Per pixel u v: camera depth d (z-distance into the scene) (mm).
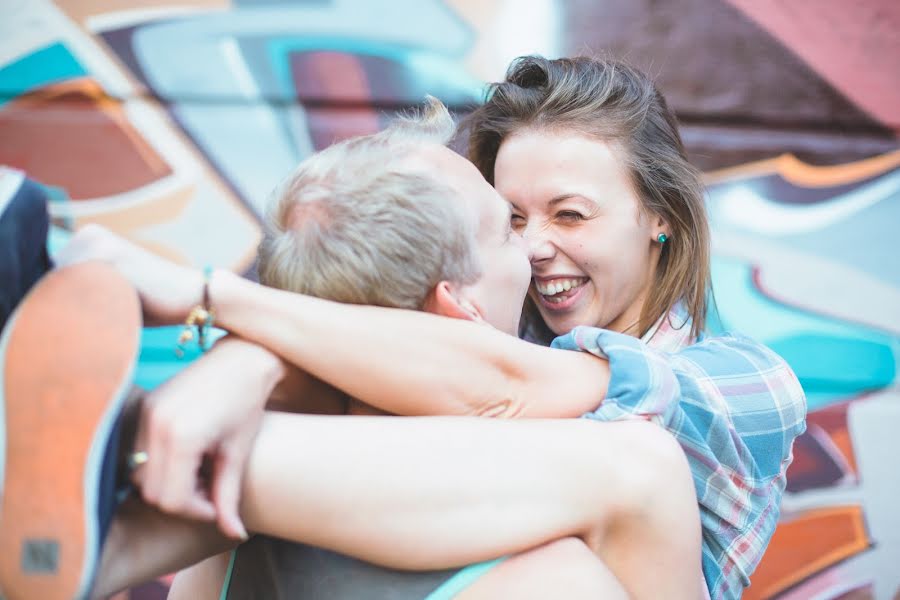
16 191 717
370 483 743
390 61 2955
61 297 647
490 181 1345
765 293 3027
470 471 759
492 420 808
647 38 2998
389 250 840
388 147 896
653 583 805
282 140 2932
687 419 938
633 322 1296
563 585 751
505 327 949
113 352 632
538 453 782
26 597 598
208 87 2922
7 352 627
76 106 2873
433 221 851
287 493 737
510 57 2967
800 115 3068
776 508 1094
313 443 753
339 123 2945
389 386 816
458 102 2961
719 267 3023
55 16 2871
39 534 601
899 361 3031
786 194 3070
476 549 750
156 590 2596
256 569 892
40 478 605
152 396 716
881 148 3115
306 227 859
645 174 1218
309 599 825
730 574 1028
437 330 834
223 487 705
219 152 2906
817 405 2986
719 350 1091
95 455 611
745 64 3043
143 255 793
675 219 1260
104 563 714
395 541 744
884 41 3076
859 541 2906
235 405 722
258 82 2930
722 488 979
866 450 2967
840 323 3039
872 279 3068
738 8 3029
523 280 950
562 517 772
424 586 771
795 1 3051
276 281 880
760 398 1048
